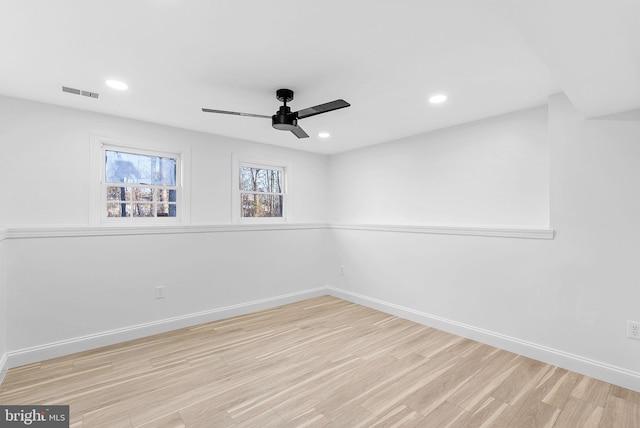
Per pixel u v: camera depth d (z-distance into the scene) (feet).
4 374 7.77
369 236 13.85
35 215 9.09
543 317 8.63
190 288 11.48
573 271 8.09
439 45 6.12
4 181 8.67
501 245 9.53
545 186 9.39
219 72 7.31
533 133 9.62
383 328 11.19
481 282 10.00
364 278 14.05
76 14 5.12
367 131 12.25
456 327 10.59
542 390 7.18
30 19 5.24
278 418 6.20
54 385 7.33
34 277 8.57
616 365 7.43
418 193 12.73
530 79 7.61
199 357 8.83
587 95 6.44
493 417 6.24
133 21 5.34
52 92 8.47
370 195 14.66
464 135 11.27
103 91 8.41
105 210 10.35
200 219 12.28
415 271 11.96
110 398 6.82
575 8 3.79
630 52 4.78
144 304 10.44
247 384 7.43
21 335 8.35
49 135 9.31
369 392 7.11
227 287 12.44
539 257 8.69
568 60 5.06
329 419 6.17
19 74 7.39
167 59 6.71
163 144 11.39
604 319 7.61
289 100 8.40
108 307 9.76
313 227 15.38
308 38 5.90
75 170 9.71
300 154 15.65
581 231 7.96
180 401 6.73
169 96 8.78
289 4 4.90
